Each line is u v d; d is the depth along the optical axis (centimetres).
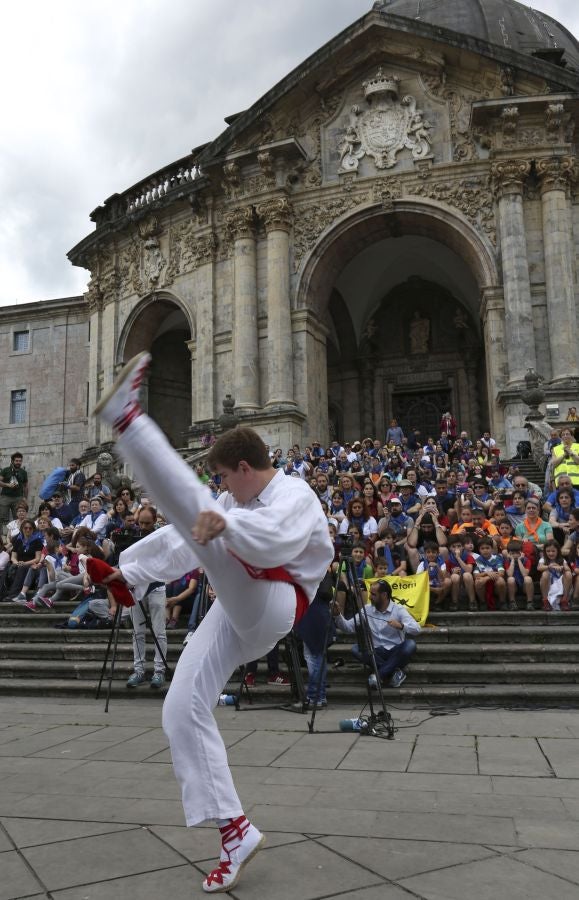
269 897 298
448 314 3509
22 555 1391
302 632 798
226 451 318
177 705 313
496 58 2558
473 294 3303
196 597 1023
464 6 3562
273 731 681
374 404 3534
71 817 416
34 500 3859
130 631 1090
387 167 2725
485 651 926
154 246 3181
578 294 2500
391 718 689
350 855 345
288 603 305
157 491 265
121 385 262
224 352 2870
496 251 2570
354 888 306
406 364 3522
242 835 308
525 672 866
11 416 4009
